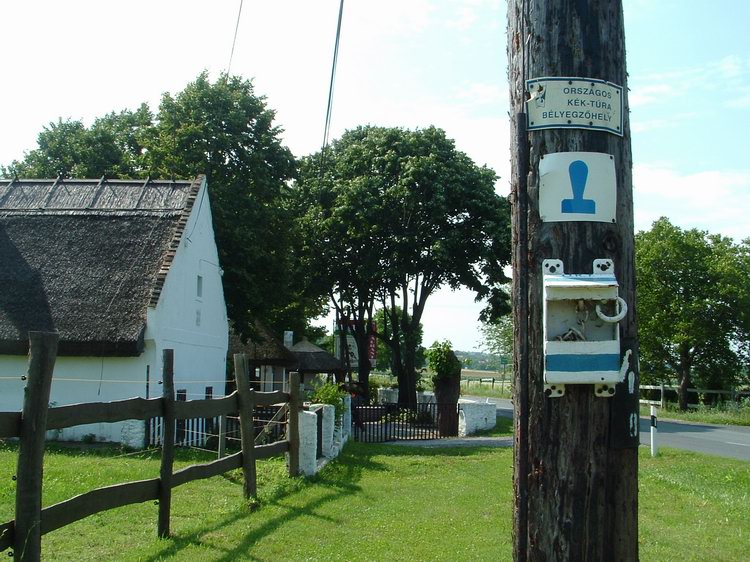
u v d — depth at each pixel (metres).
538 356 3.27
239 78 28.91
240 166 27.66
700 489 12.27
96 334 17.66
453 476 13.05
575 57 3.37
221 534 7.52
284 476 11.23
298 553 6.95
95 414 6.13
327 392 15.94
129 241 20.16
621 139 3.40
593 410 3.20
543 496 3.18
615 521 3.14
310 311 44.88
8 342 17.70
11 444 14.55
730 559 7.76
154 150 27.16
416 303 37.19
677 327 39.81
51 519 5.45
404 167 34.59
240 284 26.09
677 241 40.75
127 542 7.21
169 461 7.35
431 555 7.14
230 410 8.95
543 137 3.36
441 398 27.17
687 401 41.75
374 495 10.43
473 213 35.19
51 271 19.36
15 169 35.22
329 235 36.19
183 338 20.41
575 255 3.29
